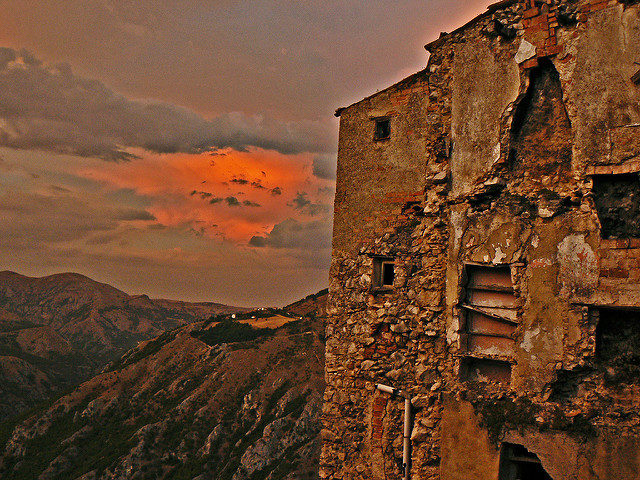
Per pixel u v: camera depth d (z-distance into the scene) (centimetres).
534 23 750
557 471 678
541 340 712
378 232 933
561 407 693
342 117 1012
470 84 820
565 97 718
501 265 760
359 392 908
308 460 5591
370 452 876
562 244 709
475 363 789
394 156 935
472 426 749
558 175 730
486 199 792
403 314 878
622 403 668
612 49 686
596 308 682
